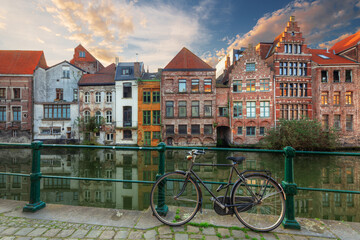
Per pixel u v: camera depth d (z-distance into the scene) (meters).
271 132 21.84
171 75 26.11
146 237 2.51
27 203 3.47
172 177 3.08
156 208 3.07
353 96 24.19
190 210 3.28
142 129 26.67
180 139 25.89
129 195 11.09
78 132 27.38
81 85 27.83
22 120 26.50
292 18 25.22
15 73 26.53
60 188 12.12
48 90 28.16
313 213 8.48
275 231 2.72
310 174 13.76
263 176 2.89
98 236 2.53
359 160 18.22
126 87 27.59
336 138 21.50
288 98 24.69
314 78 24.86
